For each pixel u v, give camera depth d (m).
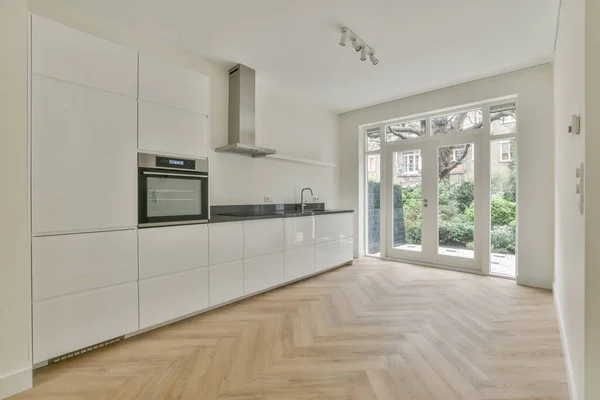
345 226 4.54
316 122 4.96
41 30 1.83
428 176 4.51
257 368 1.88
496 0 2.33
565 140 2.02
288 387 1.69
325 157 5.13
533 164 3.50
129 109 2.25
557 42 2.71
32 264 1.79
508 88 3.68
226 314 2.76
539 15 2.52
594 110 1.17
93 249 2.05
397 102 4.68
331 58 3.35
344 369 1.87
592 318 1.19
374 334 2.33
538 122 3.46
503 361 1.94
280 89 4.27
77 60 1.99
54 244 1.88
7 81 1.63
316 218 4.00
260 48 3.14
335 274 4.12
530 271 3.51
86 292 2.02
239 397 1.61
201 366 1.91
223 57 3.34
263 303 3.04
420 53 3.21
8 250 1.64
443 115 4.38
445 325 2.48
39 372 1.84
